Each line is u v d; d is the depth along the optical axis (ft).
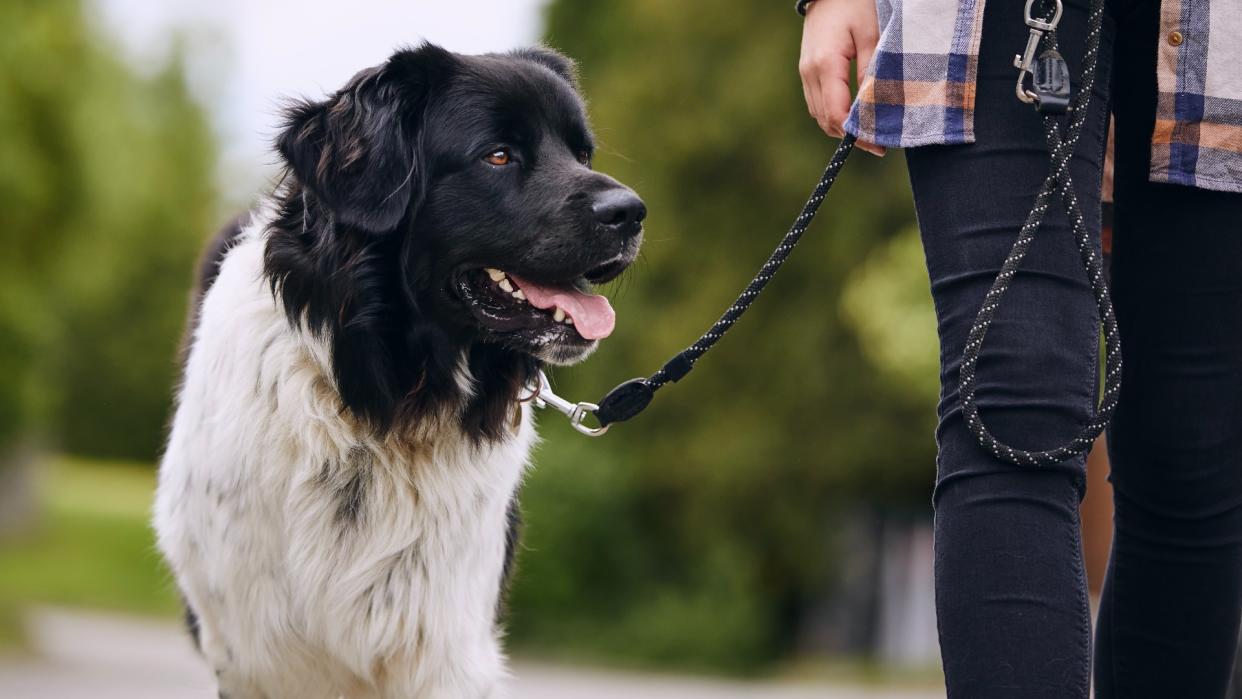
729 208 61.21
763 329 59.62
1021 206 7.29
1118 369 6.93
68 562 66.90
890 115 7.67
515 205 10.90
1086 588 6.97
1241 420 8.18
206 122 94.58
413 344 10.61
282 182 10.92
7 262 49.29
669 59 63.36
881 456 57.41
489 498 10.94
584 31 89.25
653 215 61.52
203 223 93.30
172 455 11.41
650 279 61.67
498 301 10.96
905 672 53.67
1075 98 7.40
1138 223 8.26
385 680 10.72
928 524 64.49
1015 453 6.92
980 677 6.83
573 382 62.54
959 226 7.41
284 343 10.32
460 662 10.68
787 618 65.72
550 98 11.25
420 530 10.50
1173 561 8.48
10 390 57.00
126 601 58.18
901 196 57.11
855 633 65.26
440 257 10.80
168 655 38.40
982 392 7.15
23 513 70.08
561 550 60.49
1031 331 7.10
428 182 10.84
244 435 10.25
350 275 10.35
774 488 59.62
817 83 8.56
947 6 7.50
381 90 10.72
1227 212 7.97
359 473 10.39
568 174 11.02
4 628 42.29
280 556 10.33
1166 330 8.20
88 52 49.85
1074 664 6.75
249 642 10.64
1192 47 7.75
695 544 61.21
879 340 55.01
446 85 10.94
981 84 7.43
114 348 128.77
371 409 10.36
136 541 78.79
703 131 60.54
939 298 7.50
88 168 49.47
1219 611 8.48
